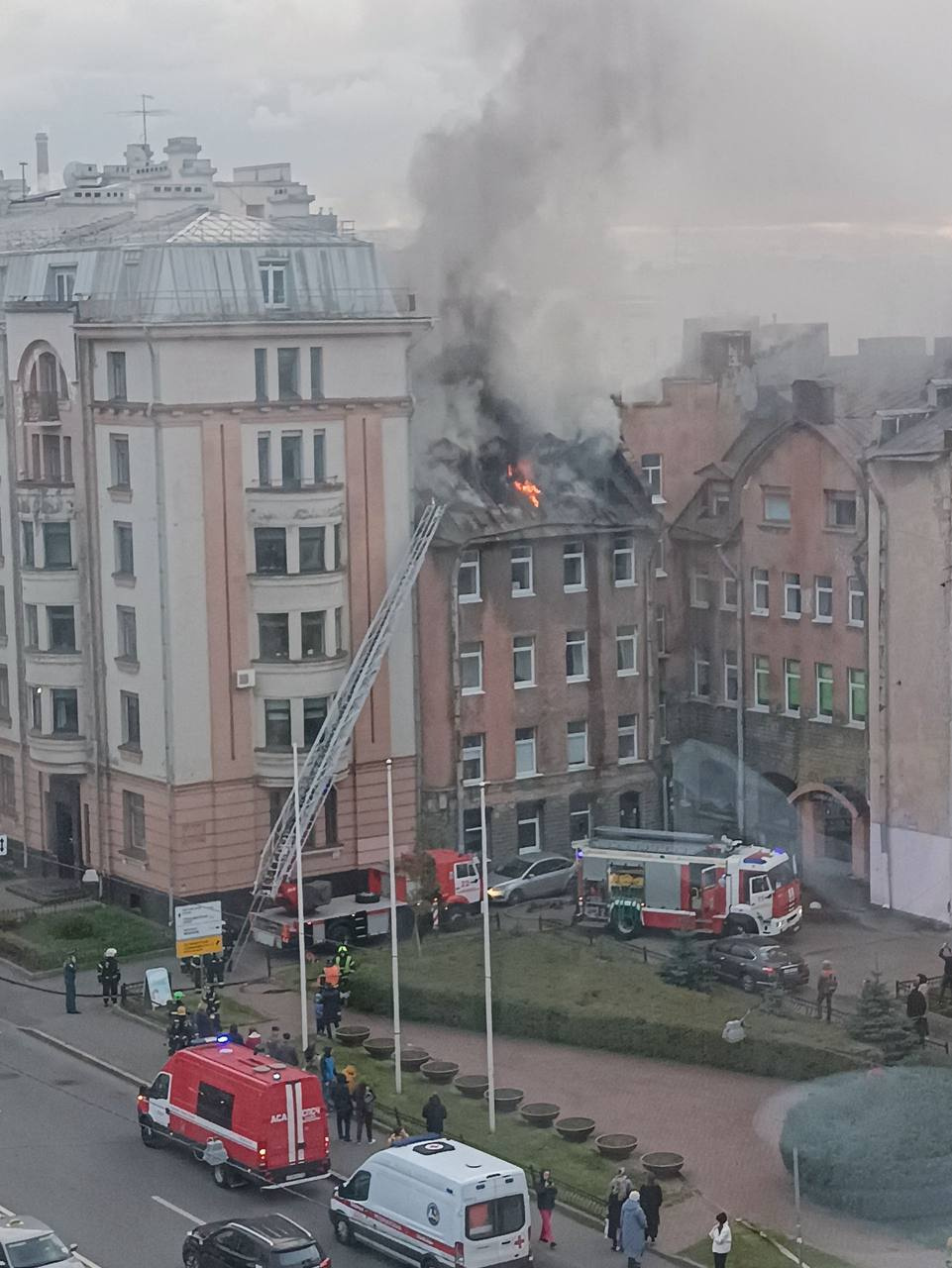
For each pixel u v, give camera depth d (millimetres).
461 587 76750
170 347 70688
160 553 71688
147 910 74312
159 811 73188
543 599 78500
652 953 67250
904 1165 46562
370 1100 51969
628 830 71688
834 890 74375
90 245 76500
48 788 79312
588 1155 50250
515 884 74812
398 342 74438
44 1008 64375
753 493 77562
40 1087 56938
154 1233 45656
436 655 76062
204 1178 49469
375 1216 44500
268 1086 47406
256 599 72875
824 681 75188
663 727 80812
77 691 77438
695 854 69500
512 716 78062
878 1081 50375
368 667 73750
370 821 74750
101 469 74688
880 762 71688
